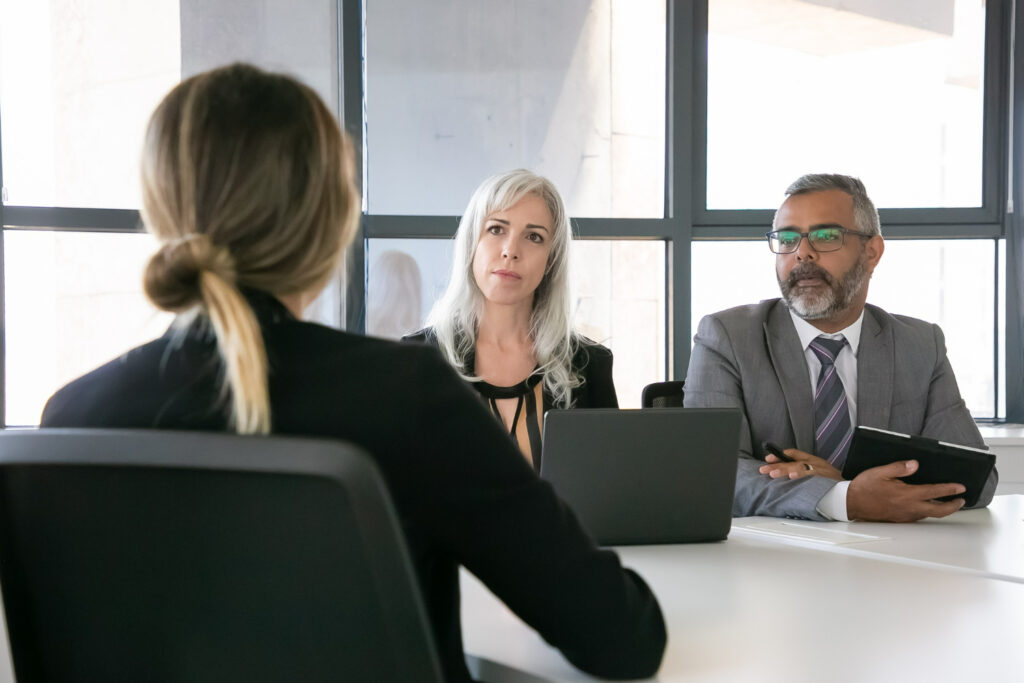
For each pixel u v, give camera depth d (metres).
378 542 0.76
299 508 0.78
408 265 4.46
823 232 2.50
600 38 4.54
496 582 0.90
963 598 1.36
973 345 4.64
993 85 4.54
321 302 4.35
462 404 0.85
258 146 0.85
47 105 4.20
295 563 0.80
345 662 0.81
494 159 4.52
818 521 2.08
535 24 4.51
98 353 4.28
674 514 1.78
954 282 4.62
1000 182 4.56
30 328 4.23
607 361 2.75
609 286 4.58
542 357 2.62
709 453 1.78
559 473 1.74
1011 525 2.02
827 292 2.50
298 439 0.75
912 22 4.55
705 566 1.59
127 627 0.85
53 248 4.23
